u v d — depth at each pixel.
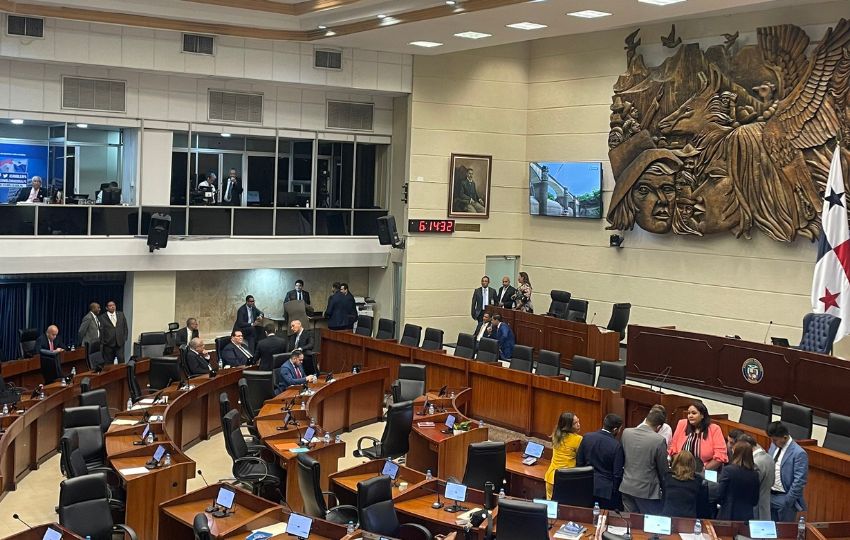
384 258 21.97
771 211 16.92
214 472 13.01
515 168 22.22
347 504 10.08
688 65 18.27
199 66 18.84
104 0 16.81
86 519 8.57
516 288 22.19
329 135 21.39
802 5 16.64
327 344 18.88
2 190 19.20
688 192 18.31
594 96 20.73
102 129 19.64
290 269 22.25
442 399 13.67
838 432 11.30
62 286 19.55
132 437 11.41
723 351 15.10
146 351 16.80
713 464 10.08
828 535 8.60
